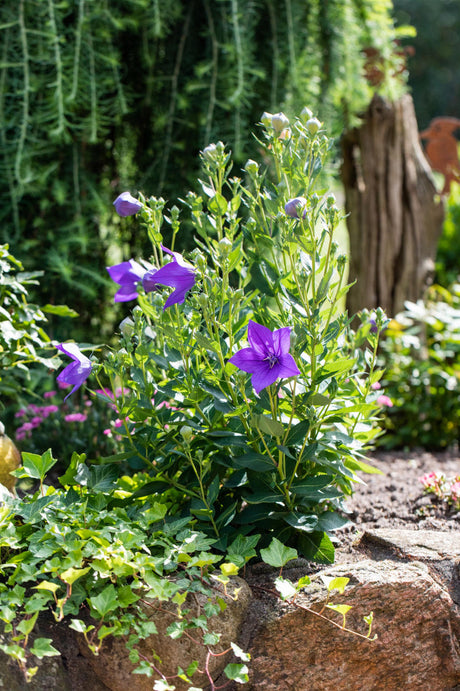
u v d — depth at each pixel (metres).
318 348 2.00
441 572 2.05
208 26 3.25
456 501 2.62
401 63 4.00
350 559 2.13
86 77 3.03
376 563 2.01
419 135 4.21
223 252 1.87
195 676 1.77
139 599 1.79
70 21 3.11
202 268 1.87
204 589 1.82
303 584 1.87
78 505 1.96
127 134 3.57
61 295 3.45
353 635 1.86
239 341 2.19
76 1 2.97
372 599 1.88
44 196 3.31
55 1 2.96
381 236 4.11
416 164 4.15
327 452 2.13
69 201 3.28
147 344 2.19
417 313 3.94
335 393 2.05
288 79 3.41
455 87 15.22
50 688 1.68
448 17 15.50
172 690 1.65
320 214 2.02
